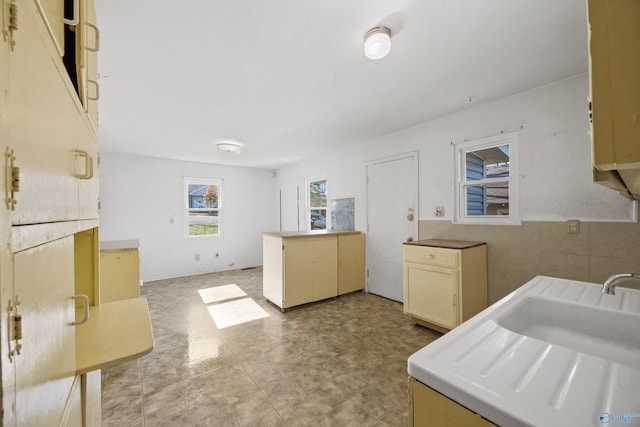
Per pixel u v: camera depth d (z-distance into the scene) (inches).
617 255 76.4
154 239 189.8
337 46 67.2
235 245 226.2
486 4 54.0
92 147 40.8
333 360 83.0
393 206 140.6
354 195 162.9
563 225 85.7
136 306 57.1
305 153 183.9
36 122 18.0
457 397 22.2
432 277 100.4
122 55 69.6
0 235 12.9
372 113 112.6
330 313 123.7
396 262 140.3
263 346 92.4
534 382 22.3
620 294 47.4
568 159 84.7
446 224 117.3
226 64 74.5
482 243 102.3
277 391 68.7
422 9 55.1
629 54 14.8
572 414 18.9
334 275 143.4
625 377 22.6
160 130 131.4
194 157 191.6
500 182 102.3
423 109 109.0
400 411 61.7
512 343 28.6
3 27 13.3
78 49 33.0
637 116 14.6
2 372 13.0
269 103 100.9
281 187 237.1
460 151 114.0
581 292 48.7
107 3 51.8
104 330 46.0
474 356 26.2
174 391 69.1
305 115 113.8
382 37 60.2
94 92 41.9
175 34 61.7
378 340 96.2
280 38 63.7
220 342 95.6
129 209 181.2
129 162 181.5
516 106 95.3
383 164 145.0
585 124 81.8
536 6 54.6
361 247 155.0
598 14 15.6
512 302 43.6
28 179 16.6
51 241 22.1
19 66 15.3
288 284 126.0
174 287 169.2
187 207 204.7
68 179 26.1
